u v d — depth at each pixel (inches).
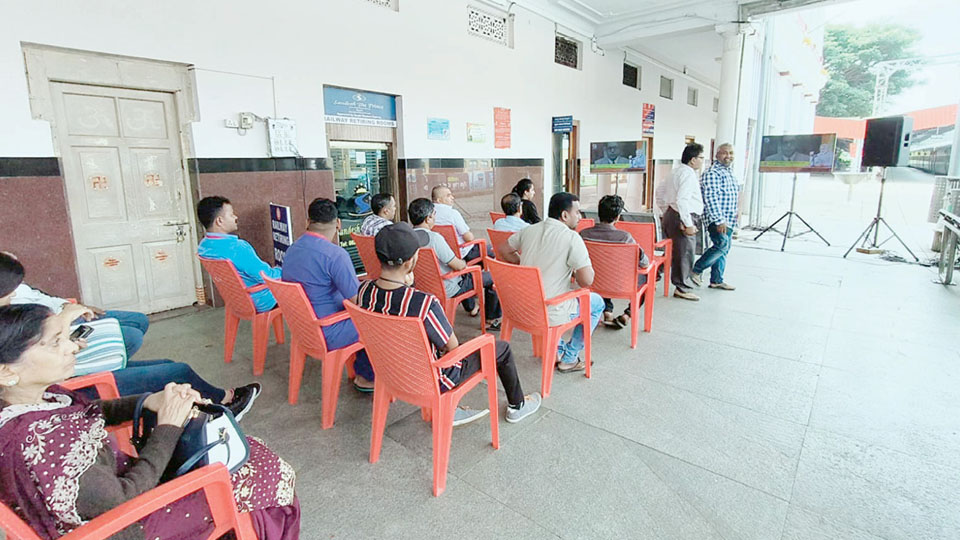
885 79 791.1
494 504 71.7
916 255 242.7
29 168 127.1
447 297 130.6
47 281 132.7
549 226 107.4
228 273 111.0
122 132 145.8
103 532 37.4
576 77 336.2
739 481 76.2
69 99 134.7
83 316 91.0
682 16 296.5
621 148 294.2
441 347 75.4
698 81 518.9
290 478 56.7
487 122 272.2
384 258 73.2
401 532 66.4
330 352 91.8
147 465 42.5
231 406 71.7
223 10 158.6
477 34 261.7
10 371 38.9
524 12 284.7
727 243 180.1
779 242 284.4
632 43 335.9
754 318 152.6
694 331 142.1
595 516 69.1
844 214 433.4
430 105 236.8
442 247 128.6
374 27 206.2
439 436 72.7
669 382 110.0
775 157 277.4
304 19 180.9
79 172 138.9
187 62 152.1
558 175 340.8
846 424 91.9
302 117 184.5
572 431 90.7
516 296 102.2
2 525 37.0
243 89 166.4
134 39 140.6
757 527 66.6
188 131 156.6
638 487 75.0
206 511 47.5
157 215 156.4
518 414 93.8
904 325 144.2
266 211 177.2
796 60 479.8
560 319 102.2
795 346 129.8
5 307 39.7
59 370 41.7
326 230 100.4
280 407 101.0
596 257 128.7
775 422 93.0
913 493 72.8
